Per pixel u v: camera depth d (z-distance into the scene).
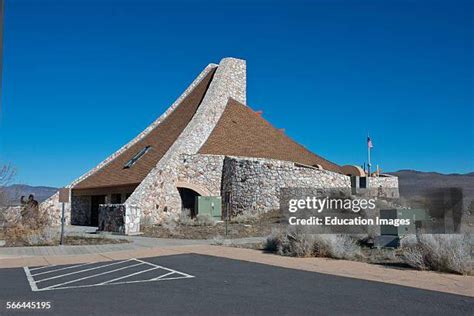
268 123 45.81
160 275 12.04
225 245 19.16
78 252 17.39
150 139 43.47
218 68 46.94
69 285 10.73
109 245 19.66
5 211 24.75
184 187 34.62
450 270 12.21
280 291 9.85
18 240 21.62
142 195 31.62
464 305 8.48
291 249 16.16
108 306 8.57
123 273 12.43
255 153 39.16
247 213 32.03
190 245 19.41
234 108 44.47
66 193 20.28
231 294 9.58
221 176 36.53
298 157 41.12
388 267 13.08
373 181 36.44
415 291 9.74
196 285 10.60
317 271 12.48
